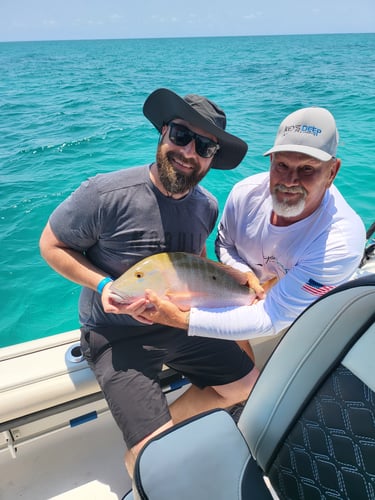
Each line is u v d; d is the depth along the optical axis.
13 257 4.25
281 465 1.19
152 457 1.13
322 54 41.53
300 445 1.13
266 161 7.31
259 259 2.13
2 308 3.60
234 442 1.19
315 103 13.11
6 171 6.95
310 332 1.08
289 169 1.71
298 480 1.13
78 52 61.75
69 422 1.91
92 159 7.73
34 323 3.46
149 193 1.70
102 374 1.74
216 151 1.75
